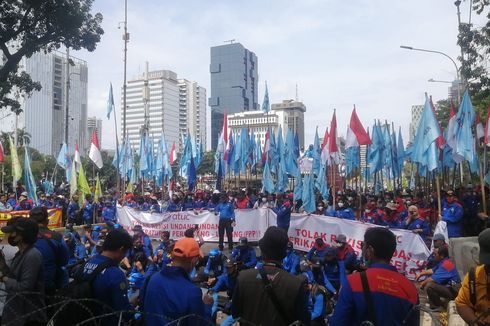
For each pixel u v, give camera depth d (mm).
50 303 4809
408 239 11492
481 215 12094
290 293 3557
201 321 3781
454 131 13961
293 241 14508
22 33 16969
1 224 15953
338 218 13391
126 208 18641
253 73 139250
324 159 17891
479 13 18500
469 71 18969
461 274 9508
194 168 22641
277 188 19438
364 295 3203
